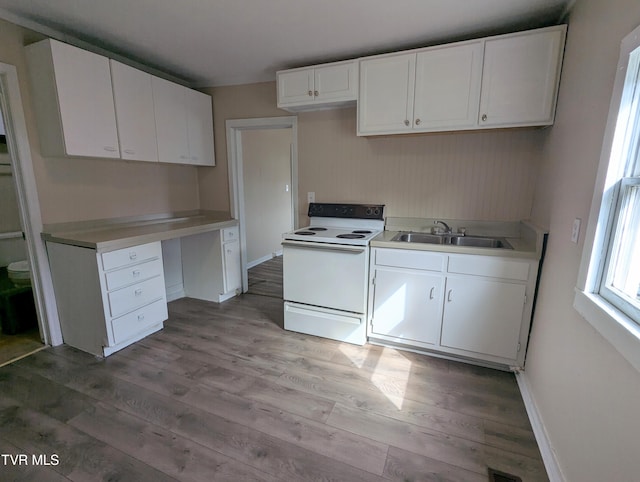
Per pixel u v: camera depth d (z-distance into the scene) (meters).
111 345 2.38
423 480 1.43
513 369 2.21
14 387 2.06
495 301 2.16
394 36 2.34
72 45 2.39
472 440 1.65
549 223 1.96
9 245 3.47
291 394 2.00
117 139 2.55
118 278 2.39
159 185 3.34
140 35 2.36
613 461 1.02
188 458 1.54
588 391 1.22
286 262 2.75
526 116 2.09
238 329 2.89
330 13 2.03
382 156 2.88
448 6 1.94
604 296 1.24
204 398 1.96
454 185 2.67
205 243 3.49
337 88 2.61
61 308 2.53
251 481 1.42
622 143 1.19
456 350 2.33
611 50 1.29
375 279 2.49
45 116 2.25
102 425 1.75
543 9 1.95
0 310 2.74
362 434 1.69
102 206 2.82
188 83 3.49
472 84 2.20
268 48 2.56
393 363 2.34
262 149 5.08
